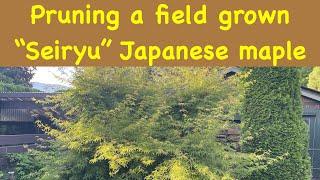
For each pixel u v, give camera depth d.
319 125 10.01
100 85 6.36
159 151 5.52
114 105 6.32
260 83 6.78
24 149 9.69
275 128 6.66
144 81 6.39
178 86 6.28
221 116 5.85
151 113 6.14
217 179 5.35
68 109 6.94
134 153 5.64
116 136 5.89
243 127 6.84
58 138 6.11
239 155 5.83
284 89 6.66
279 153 6.62
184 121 6.00
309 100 9.93
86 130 5.86
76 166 6.09
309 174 6.90
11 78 19.75
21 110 10.62
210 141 5.73
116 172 5.50
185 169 5.33
